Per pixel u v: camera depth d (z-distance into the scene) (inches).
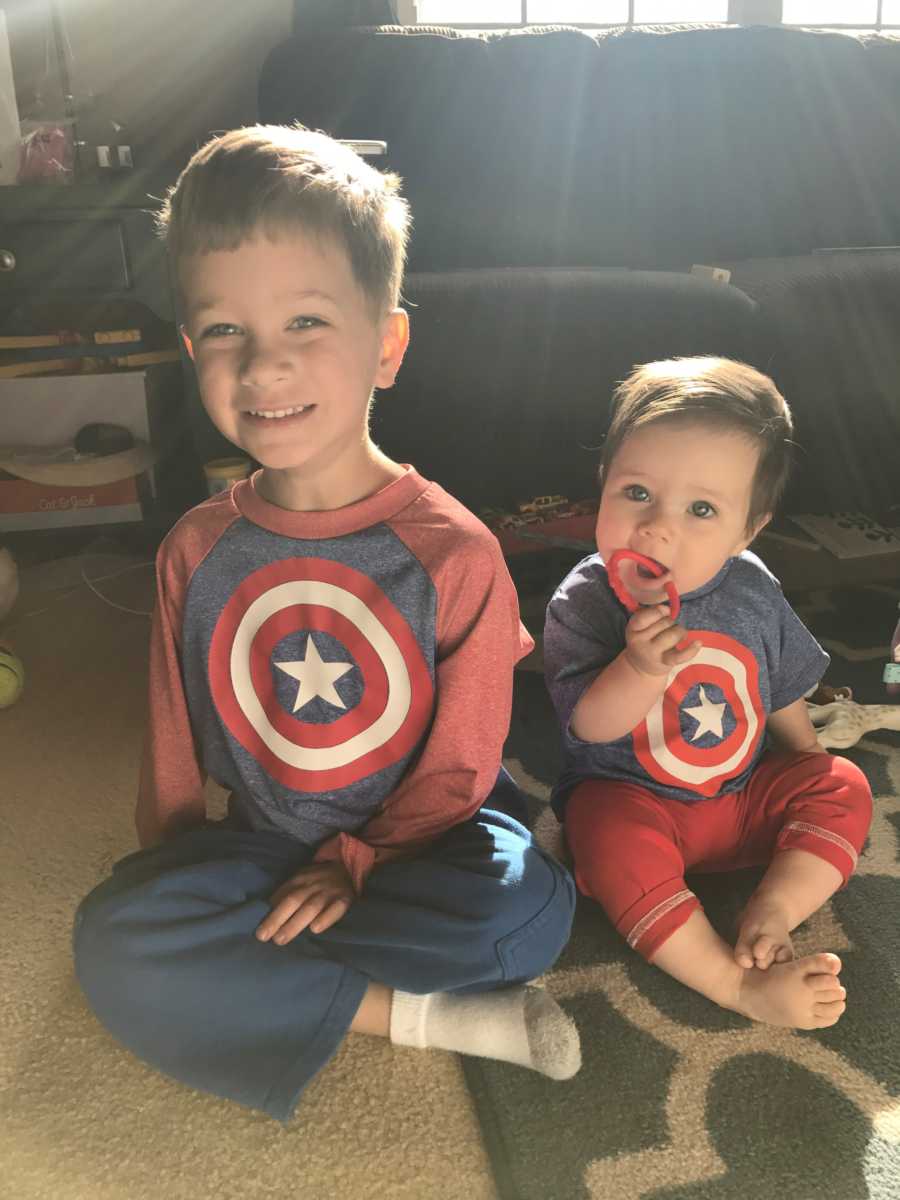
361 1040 33.1
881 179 85.0
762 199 83.2
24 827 44.7
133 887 31.2
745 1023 33.6
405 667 33.9
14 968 36.3
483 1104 30.2
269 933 30.9
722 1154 28.7
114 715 54.9
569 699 39.4
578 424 67.4
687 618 39.5
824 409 71.7
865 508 76.2
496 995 31.8
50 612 68.6
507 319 63.0
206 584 34.7
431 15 104.8
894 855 42.2
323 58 75.7
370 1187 28.0
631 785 39.1
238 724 34.9
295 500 34.4
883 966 36.0
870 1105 30.4
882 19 111.7
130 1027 30.6
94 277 74.7
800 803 38.7
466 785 33.7
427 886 31.9
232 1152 29.1
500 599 34.0
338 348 31.2
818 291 68.9
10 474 76.4
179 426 83.6
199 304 31.2
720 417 36.1
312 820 34.8
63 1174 28.5
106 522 78.4
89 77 90.7
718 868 41.0
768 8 108.3
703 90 80.0
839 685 55.8
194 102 93.6
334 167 31.8
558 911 32.7
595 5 106.9
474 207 77.8
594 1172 28.1
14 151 78.5
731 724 39.4
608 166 79.7
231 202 30.0
